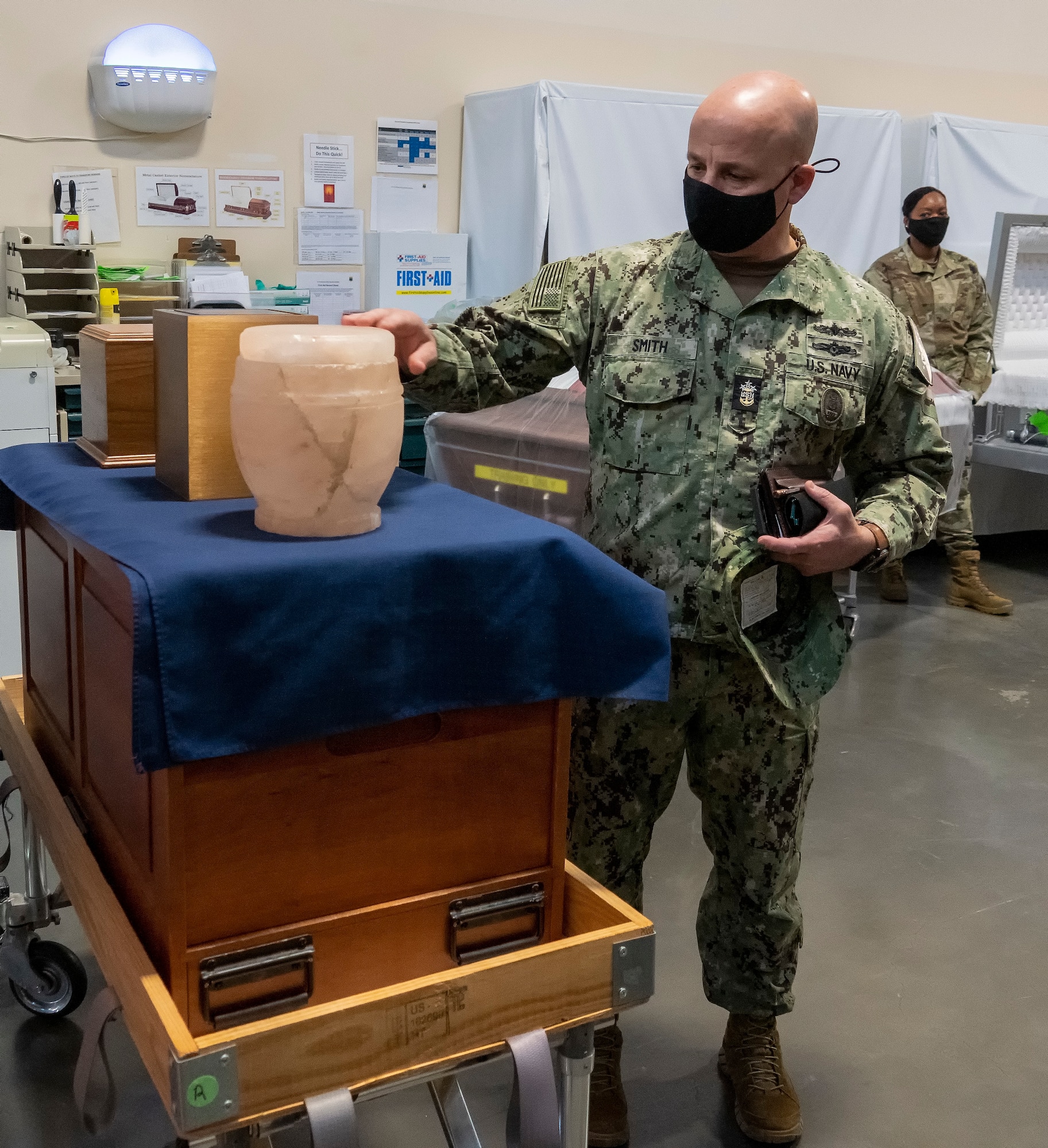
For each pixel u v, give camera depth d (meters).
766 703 1.70
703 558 1.63
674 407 1.63
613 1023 1.93
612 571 1.21
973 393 4.83
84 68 3.96
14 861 2.61
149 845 1.16
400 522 1.25
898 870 2.85
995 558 5.84
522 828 1.32
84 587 1.34
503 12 4.72
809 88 5.59
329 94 4.43
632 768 1.76
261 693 1.06
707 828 1.85
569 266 1.71
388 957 1.26
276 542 1.13
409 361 1.47
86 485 1.38
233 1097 1.04
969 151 5.41
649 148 4.41
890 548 1.60
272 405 1.11
